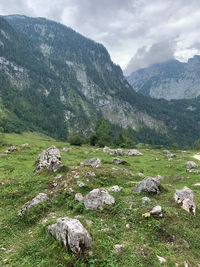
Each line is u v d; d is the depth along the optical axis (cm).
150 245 830
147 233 903
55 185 1638
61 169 1966
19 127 17375
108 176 1884
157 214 1009
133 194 1367
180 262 727
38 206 1273
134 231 930
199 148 11181
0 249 875
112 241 835
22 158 3475
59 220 869
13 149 4206
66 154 4447
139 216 1033
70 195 1435
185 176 2572
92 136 9500
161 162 3872
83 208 1191
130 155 4944
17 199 1493
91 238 799
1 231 1053
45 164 2323
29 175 2064
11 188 1697
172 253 788
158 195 1330
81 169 1964
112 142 10069
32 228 1077
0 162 3081
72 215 1155
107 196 1234
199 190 1880
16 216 1193
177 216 1020
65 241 761
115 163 3206
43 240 864
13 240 961
